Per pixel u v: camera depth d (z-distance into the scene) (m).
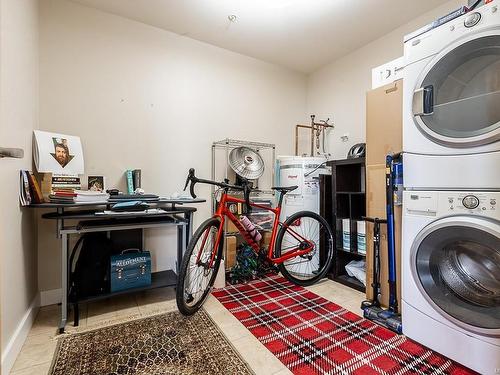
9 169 1.35
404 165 1.50
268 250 2.40
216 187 2.75
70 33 2.13
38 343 1.50
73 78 2.14
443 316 1.32
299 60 3.13
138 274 1.98
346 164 2.45
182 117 2.62
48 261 2.04
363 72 2.81
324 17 2.34
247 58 3.03
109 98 2.29
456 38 1.24
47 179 1.74
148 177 2.46
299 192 2.68
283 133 3.30
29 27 1.75
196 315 1.82
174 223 2.00
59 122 2.09
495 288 1.21
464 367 1.28
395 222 1.75
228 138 2.89
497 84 1.14
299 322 1.74
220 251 2.12
